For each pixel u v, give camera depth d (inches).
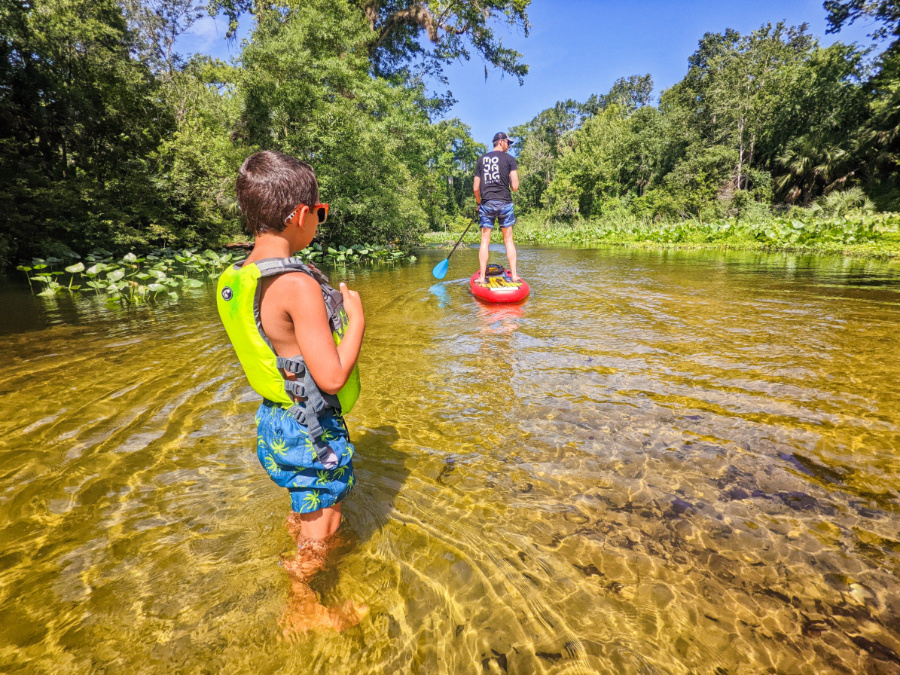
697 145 1448.1
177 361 126.0
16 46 537.6
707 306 187.9
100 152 629.9
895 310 173.0
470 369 117.2
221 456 76.2
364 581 49.8
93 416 91.4
